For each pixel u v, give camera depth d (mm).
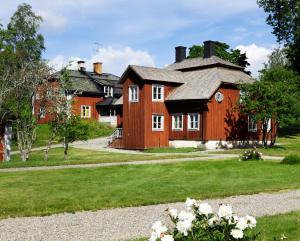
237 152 29938
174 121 37750
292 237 8039
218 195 13062
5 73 29578
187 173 18391
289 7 50750
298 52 50656
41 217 10039
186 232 5387
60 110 26453
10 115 27000
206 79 36938
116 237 8273
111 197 12688
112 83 60219
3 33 36031
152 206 11508
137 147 37062
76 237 8258
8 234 8430
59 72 29359
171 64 47781
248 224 5520
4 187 14383
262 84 33281
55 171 18594
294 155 21984
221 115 35406
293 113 33656
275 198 12727
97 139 46000
